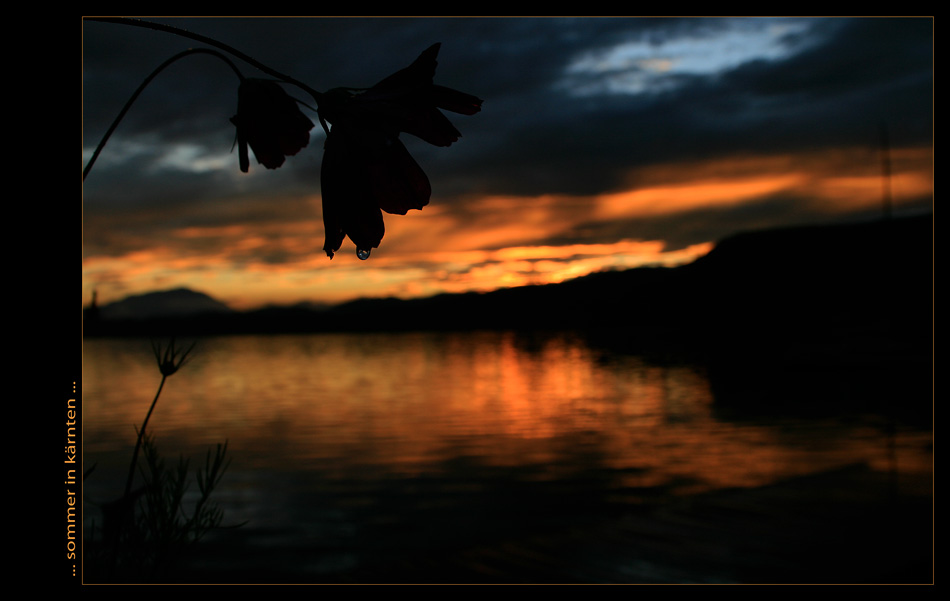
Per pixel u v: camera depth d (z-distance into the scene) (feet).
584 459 56.85
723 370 151.12
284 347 350.43
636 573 15.58
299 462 57.47
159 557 3.82
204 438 70.03
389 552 32.71
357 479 50.90
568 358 215.72
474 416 86.28
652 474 49.73
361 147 2.23
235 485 48.65
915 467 26.78
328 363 215.92
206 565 30.30
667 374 145.79
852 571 15.20
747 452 57.00
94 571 3.17
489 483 48.91
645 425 75.66
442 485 48.70
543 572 15.79
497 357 230.07
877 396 96.89
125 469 50.70
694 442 63.52
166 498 4.15
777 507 21.22
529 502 42.86
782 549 17.11
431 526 37.86
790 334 253.44
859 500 21.67
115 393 122.31
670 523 19.83
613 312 648.38
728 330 349.20
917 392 99.55
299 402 106.01
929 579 14.33
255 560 31.40
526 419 82.58
